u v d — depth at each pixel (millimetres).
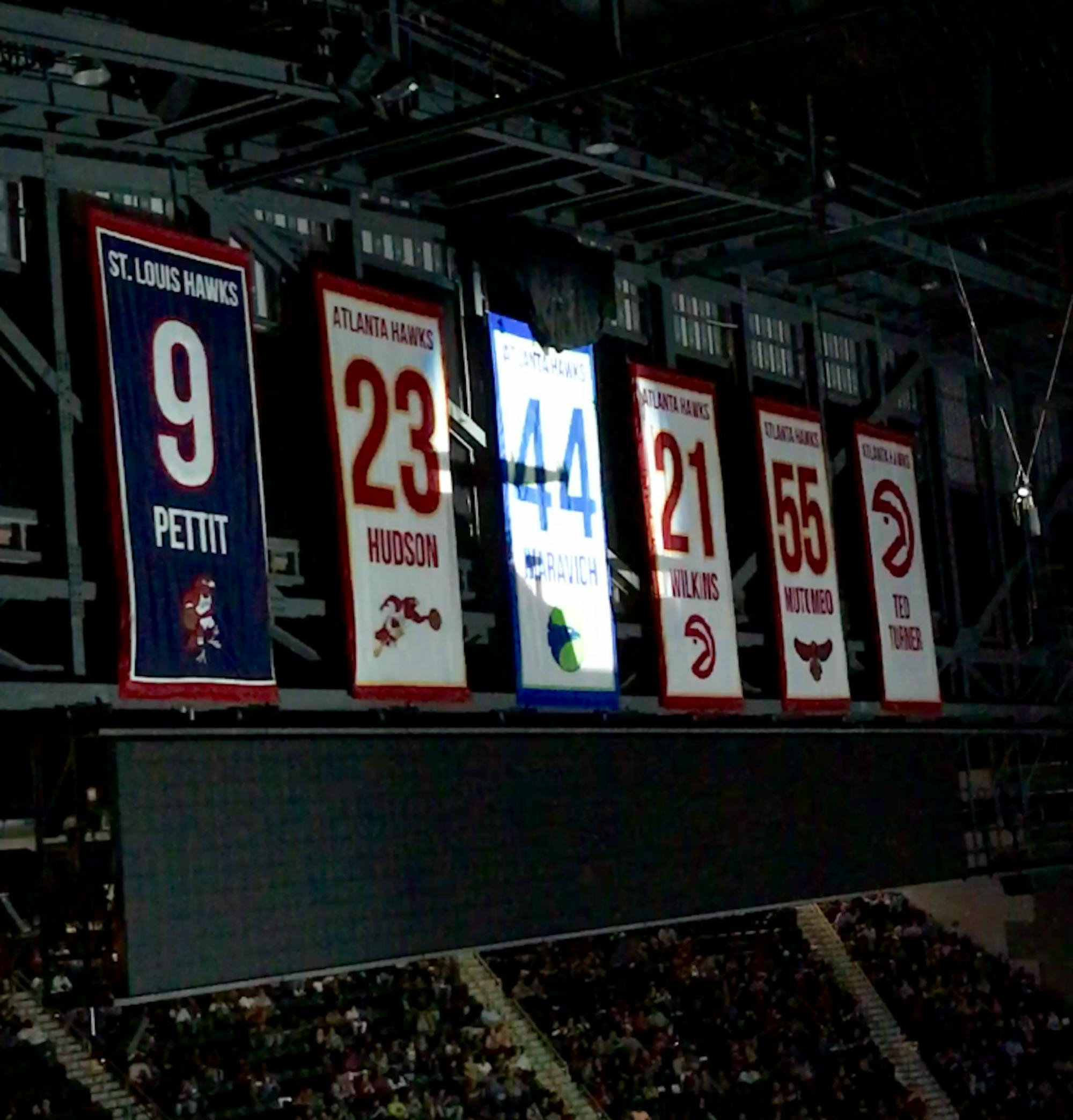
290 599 21766
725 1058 32344
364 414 22109
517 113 19812
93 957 18547
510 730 23312
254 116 20469
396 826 21359
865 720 32031
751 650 29969
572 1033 30656
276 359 22500
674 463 27062
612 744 24922
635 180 25266
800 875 28078
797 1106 32125
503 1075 28344
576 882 23797
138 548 19109
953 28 27031
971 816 33656
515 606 23938
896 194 31062
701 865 26062
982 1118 35531
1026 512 36094
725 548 27609
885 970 37719
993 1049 36969
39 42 17266
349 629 21469
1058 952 38531
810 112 26891
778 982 35469
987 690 36125
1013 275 32188
